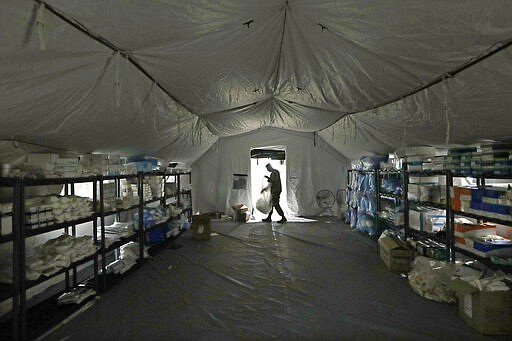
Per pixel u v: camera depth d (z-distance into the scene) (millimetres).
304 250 3941
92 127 2379
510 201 2154
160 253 3865
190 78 2357
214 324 2066
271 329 1990
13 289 1816
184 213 5449
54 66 1474
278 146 6621
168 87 2465
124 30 1451
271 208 6207
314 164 6621
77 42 1410
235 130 5648
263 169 7785
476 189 2482
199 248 4102
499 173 2289
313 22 1697
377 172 4473
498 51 1485
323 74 2465
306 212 6617
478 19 1293
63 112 1929
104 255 2670
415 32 1505
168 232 4426
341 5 1439
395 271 3076
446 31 1431
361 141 4535
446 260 2852
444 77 1899
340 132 4836
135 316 2189
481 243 2408
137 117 2705
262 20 1676
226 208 6562
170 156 4988
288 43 2068
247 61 2240
